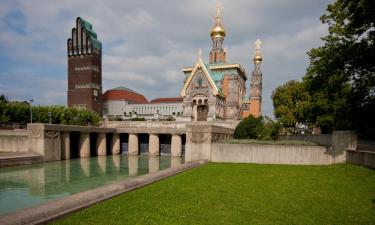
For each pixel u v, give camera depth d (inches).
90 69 4160.9
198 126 1470.2
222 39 3602.4
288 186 780.6
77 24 4269.2
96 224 440.5
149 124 2664.9
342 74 1196.5
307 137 1817.2
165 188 730.2
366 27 1026.1
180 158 2281.0
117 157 2373.3
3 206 822.5
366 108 1226.0
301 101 2212.1
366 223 473.4
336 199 634.2
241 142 1438.2
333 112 1753.2
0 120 2487.7
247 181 853.2
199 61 2930.6
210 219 478.0
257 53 3464.6
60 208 497.4
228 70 3287.4
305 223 469.1
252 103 3408.0
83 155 2234.3
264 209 547.2
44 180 1267.2
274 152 1332.4
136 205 557.0
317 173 1014.4
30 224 418.3
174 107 4303.6
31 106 2751.0
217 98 2933.1
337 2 1160.8
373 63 1058.1
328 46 1225.4
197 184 792.3
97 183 1213.7
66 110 2994.6
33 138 1807.3
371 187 753.0
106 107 4709.6
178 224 448.1
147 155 2586.1
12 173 1427.2
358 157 1083.3
